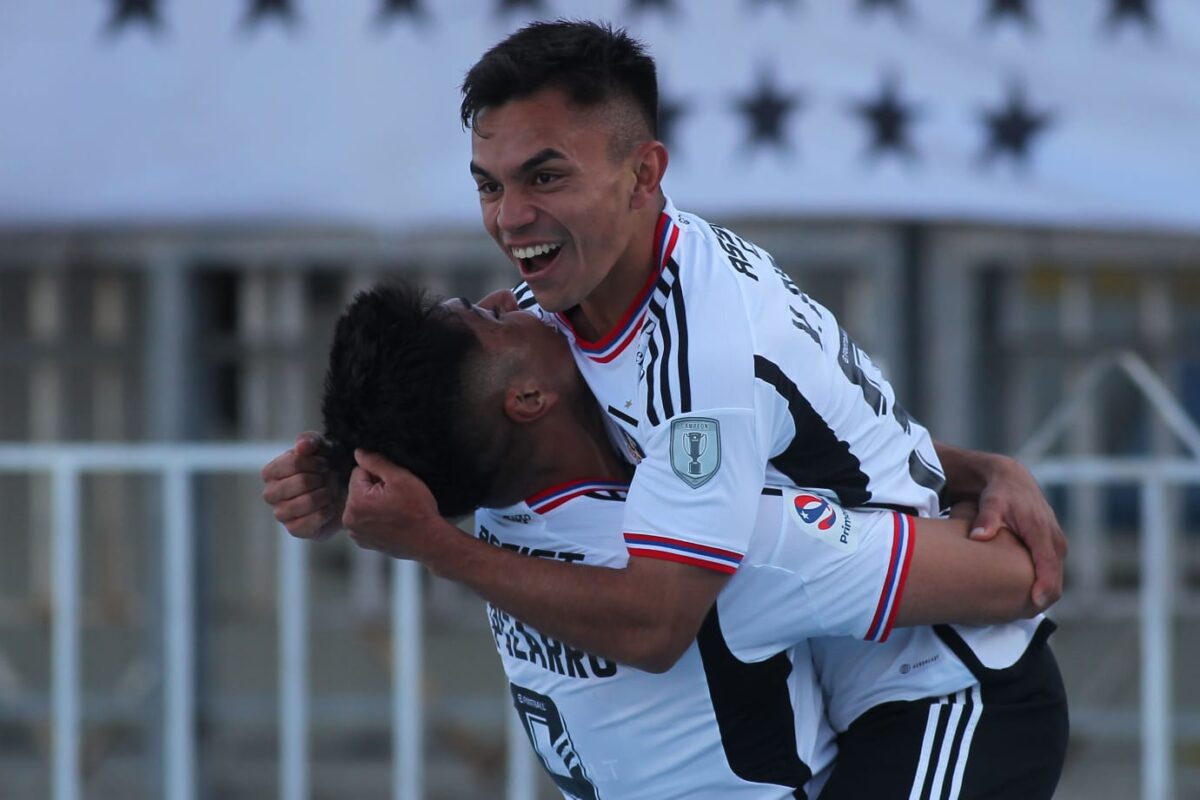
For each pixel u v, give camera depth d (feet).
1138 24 48.24
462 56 47.85
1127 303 54.03
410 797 40.73
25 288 55.47
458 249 52.34
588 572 23.71
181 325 52.85
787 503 24.71
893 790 26.03
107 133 48.42
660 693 25.63
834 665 27.09
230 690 55.57
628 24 47.96
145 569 56.13
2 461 40.50
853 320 52.54
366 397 24.17
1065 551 26.37
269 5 48.11
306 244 52.37
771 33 47.96
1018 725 26.55
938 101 48.21
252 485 55.57
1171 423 38.52
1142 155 48.42
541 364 25.00
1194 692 55.26
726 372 23.20
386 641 56.18
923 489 26.78
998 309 53.36
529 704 27.55
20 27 48.24
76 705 40.88
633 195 23.86
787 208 48.26
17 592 56.90
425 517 23.54
